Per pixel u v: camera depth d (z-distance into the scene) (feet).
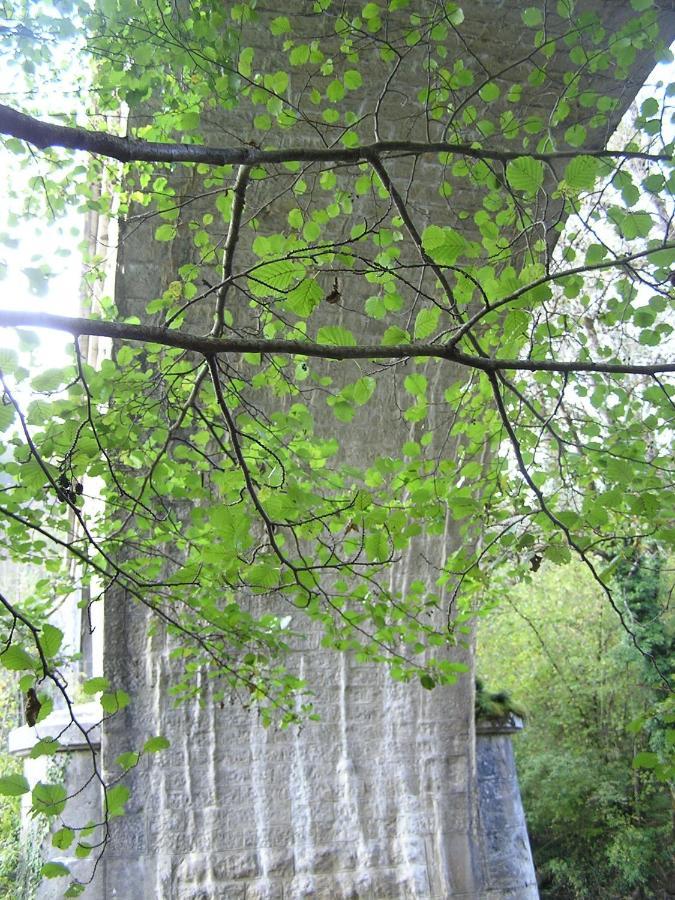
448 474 18.08
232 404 18.57
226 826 31.07
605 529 19.48
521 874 33.14
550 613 64.54
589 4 24.36
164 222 25.84
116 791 11.05
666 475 18.10
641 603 56.34
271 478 14.65
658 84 16.38
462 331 11.85
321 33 24.79
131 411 17.52
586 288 31.73
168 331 11.34
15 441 15.29
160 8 16.88
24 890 29.99
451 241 11.49
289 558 28.60
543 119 26.16
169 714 31.12
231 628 21.17
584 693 62.49
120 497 18.43
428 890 31.81
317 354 11.82
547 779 61.77
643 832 58.54
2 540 20.25
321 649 32.42
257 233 26.84
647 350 39.55
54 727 31.07
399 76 25.85
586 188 12.76
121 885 29.96
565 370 12.30
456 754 33.27
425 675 20.59
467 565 18.20
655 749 57.62
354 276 28.17
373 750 32.71
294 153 12.35
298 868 31.19
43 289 12.25
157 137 19.45
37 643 10.34
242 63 17.03
